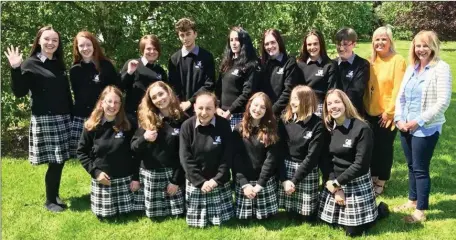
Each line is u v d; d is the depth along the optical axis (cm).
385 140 465
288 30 696
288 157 407
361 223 386
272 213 411
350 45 443
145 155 413
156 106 411
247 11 654
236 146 408
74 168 565
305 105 394
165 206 423
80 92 445
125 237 389
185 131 401
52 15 618
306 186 407
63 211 443
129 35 657
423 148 401
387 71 450
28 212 439
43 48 418
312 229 400
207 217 408
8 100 628
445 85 389
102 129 414
